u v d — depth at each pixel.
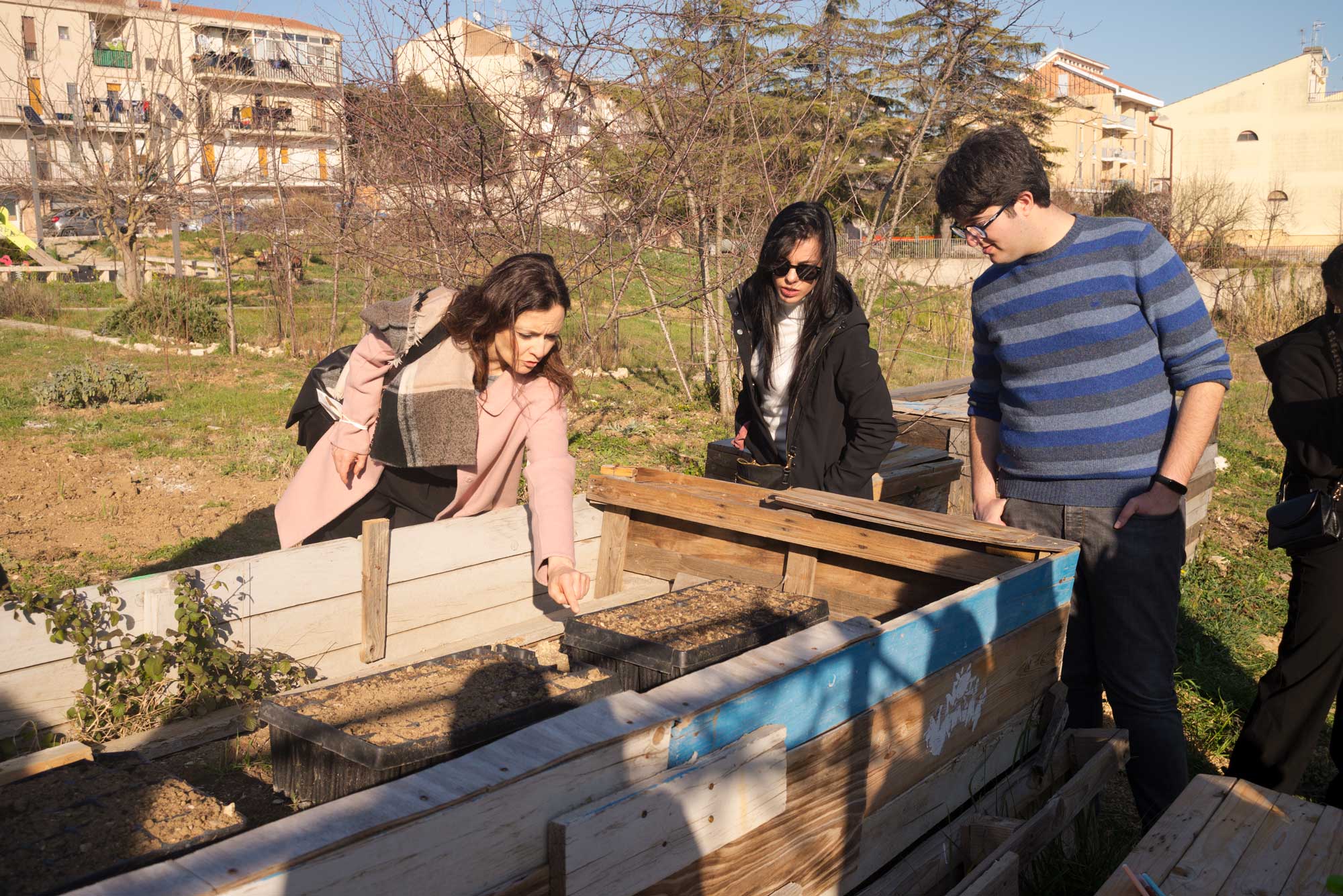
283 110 14.00
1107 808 3.42
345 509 3.31
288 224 14.73
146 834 1.59
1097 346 2.81
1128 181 50.97
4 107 32.31
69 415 10.70
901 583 3.06
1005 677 2.68
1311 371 3.03
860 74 9.92
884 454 3.43
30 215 39.72
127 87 22.77
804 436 3.53
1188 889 1.83
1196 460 2.77
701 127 8.03
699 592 2.89
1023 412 3.00
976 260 16.17
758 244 9.61
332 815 1.34
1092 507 2.90
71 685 2.63
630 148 7.88
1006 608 2.60
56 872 1.47
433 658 2.40
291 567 2.95
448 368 3.01
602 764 1.59
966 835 2.46
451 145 7.11
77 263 34.84
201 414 11.03
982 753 2.64
